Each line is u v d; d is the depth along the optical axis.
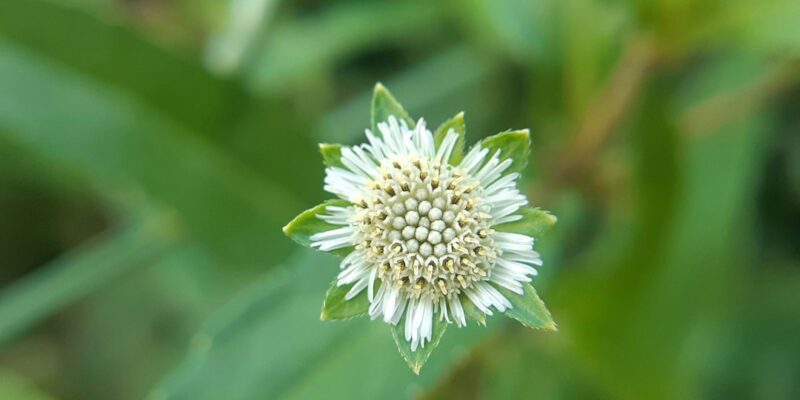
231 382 0.10
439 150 0.08
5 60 0.11
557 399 0.11
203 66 0.11
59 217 0.14
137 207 0.12
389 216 0.08
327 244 0.08
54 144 0.11
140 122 0.11
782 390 0.12
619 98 0.10
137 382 0.13
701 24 0.10
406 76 0.13
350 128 0.12
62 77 0.11
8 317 0.11
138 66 0.11
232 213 0.11
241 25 0.11
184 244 0.11
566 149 0.11
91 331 0.14
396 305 0.08
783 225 0.12
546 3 0.11
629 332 0.11
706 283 0.11
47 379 0.14
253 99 0.11
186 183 0.11
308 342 0.10
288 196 0.11
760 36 0.10
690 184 0.11
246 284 0.12
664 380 0.11
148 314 0.13
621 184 0.11
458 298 0.08
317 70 0.13
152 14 0.13
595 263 0.11
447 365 0.09
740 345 0.12
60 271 0.11
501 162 0.08
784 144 0.12
